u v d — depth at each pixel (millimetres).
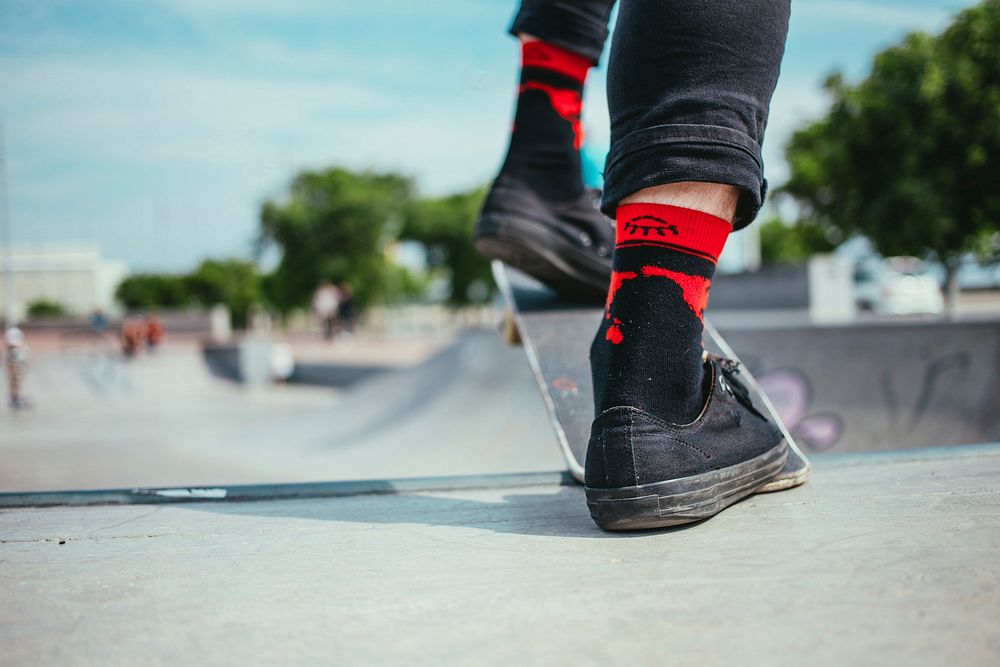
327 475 5062
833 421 4598
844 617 627
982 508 960
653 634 613
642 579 750
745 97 911
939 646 564
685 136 895
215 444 7129
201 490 1217
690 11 894
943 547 801
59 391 14188
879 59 6535
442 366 8070
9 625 675
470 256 34094
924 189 6246
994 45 5883
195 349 15664
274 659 592
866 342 4715
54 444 7914
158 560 875
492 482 1271
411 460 5055
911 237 6430
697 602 679
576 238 1553
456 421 5953
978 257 6430
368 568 822
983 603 642
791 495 1096
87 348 21438
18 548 939
